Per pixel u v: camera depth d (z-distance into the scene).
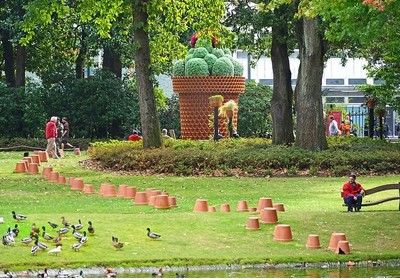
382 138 50.53
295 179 35.34
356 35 26.34
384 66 50.16
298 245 19.48
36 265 17.38
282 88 44.94
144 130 41.62
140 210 25.00
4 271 16.95
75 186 31.58
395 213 23.38
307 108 40.62
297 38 42.00
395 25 25.84
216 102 46.62
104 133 61.44
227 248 19.09
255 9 43.06
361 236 20.31
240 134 66.81
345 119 64.88
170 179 35.25
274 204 24.59
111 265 17.58
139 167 38.25
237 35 44.78
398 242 19.75
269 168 37.16
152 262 17.83
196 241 19.67
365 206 24.91
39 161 41.66
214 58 52.81
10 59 61.34
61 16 42.94
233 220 22.09
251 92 67.19
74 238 19.36
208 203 27.56
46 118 59.47
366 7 24.67
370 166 37.25
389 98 49.62
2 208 25.47
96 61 71.81
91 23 56.00
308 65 40.53
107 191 29.67
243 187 32.44
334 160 37.22
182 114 53.31
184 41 56.88
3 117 57.56
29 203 27.11
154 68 41.84
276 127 44.72
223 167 37.06
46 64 63.03
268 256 18.39
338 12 25.48
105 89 59.31
